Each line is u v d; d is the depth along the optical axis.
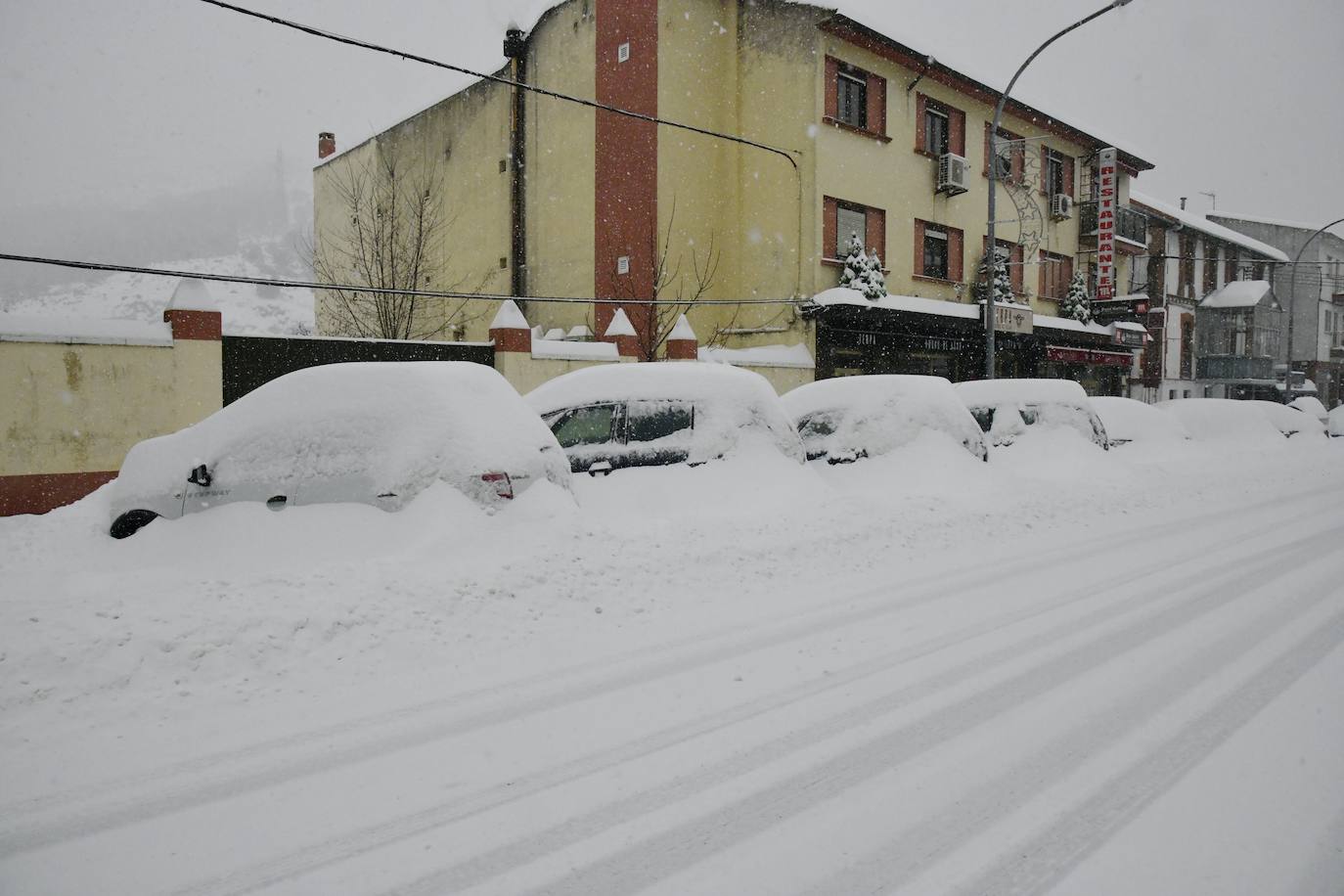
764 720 4.02
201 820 3.10
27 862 2.82
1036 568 7.32
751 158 21.88
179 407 11.73
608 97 21.39
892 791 3.32
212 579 5.34
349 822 3.09
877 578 6.92
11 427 10.56
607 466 8.23
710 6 21.81
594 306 21.84
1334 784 3.35
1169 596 6.38
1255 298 40.47
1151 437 17.02
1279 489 13.12
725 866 2.81
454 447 6.38
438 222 27.03
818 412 11.01
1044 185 28.11
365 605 5.10
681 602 6.07
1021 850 2.90
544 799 3.26
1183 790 3.31
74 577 5.82
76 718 3.97
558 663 4.81
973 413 13.08
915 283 23.52
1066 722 3.98
